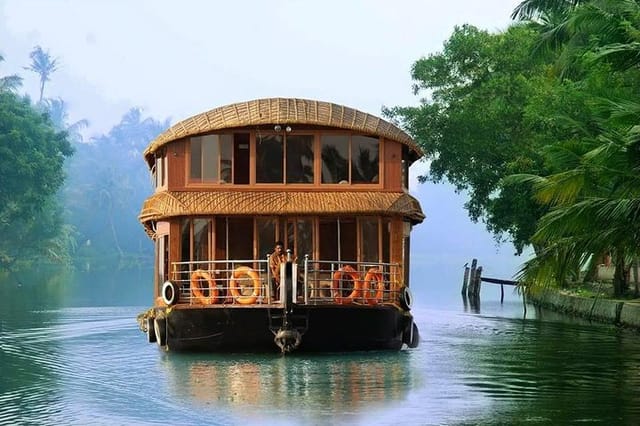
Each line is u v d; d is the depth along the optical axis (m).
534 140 71.19
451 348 43.69
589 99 49.91
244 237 40.84
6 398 30.70
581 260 40.38
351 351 38.94
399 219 41.06
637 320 51.91
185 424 26.53
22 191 143.12
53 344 44.94
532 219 71.38
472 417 27.31
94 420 27.16
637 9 44.56
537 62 71.88
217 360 37.81
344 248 40.91
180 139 41.22
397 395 30.67
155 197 42.28
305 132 41.34
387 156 41.56
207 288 38.28
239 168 41.19
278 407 28.69
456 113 78.88
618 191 40.97
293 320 37.25
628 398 30.39
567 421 26.77
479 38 80.69
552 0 68.06
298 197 40.53
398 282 40.88
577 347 44.31
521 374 35.53
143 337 47.81
